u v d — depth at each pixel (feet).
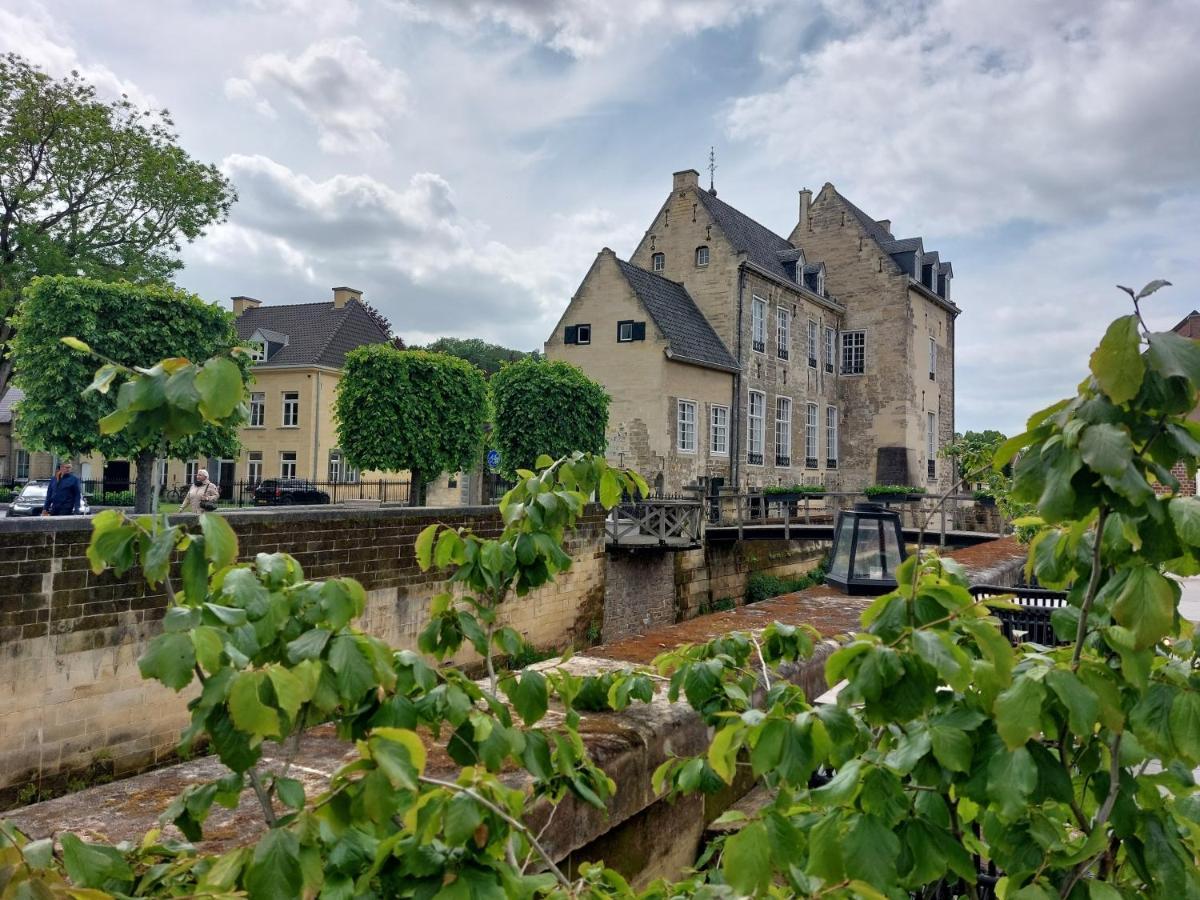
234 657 4.58
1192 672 5.36
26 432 65.16
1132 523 4.57
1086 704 4.40
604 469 7.95
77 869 4.01
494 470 79.87
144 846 4.99
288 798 4.71
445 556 7.57
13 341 67.26
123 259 97.25
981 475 7.21
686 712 9.41
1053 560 5.66
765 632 8.33
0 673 23.45
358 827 4.81
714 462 94.17
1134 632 4.38
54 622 24.68
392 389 67.51
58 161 89.15
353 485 125.90
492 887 4.31
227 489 126.82
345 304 147.02
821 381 118.62
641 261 105.40
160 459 5.04
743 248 103.76
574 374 71.05
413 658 5.46
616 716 9.14
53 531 24.61
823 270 119.44
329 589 5.12
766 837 4.51
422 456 68.33
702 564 66.13
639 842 8.73
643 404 86.69
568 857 7.44
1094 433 4.21
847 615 16.10
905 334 120.16
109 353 65.87
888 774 4.74
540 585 7.82
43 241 88.79
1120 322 4.26
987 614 5.54
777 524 69.72
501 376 71.15
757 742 4.94
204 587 4.83
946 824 5.24
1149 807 5.37
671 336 88.69
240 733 4.46
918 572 5.74
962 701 5.16
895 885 5.01
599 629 52.85
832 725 4.91
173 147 96.58
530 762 5.90
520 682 6.65
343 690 4.70
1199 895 4.86
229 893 4.16
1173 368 4.09
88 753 25.54
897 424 120.06
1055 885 5.20
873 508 23.50
